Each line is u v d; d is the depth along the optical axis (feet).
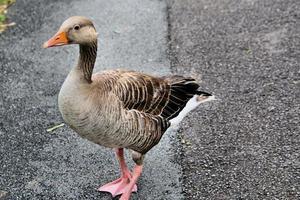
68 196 18.43
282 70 24.38
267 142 20.22
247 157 19.56
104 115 15.94
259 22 28.25
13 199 18.35
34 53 26.91
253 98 22.66
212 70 24.81
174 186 18.51
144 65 25.46
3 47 27.53
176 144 20.42
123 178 18.79
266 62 25.03
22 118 22.41
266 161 19.31
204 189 18.30
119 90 16.49
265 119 21.40
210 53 26.11
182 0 31.19
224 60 25.45
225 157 19.63
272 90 23.08
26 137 21.31
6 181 19.17
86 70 15.90
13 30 28.94
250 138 20.48
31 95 23.84
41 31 28.66
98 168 19.61
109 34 28.14
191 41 27.20
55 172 19.49
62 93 15.84
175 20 29.17
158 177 18.95
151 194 18.28
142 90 17.03
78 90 15.67
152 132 17.39
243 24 28.22
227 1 30.66
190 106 18.71
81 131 16.26
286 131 20.68
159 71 24.93
